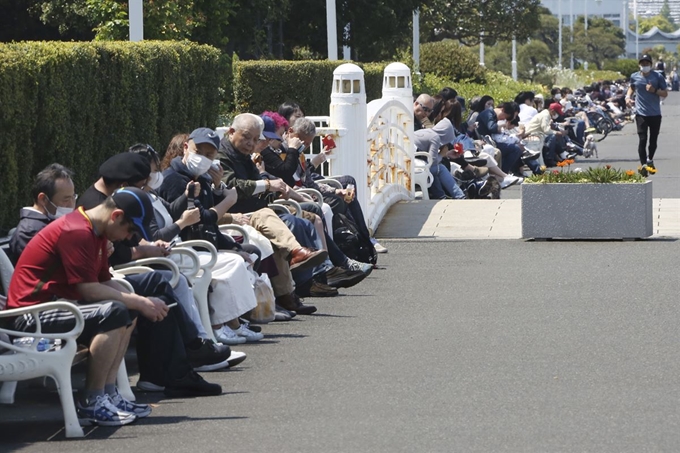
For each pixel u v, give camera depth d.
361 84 32.53
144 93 26.55
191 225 20.95
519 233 33.59
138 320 16.92
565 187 32.22
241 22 67.69
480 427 14.70
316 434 14.55
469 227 34.56
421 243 32.59
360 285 26.25
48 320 15.30
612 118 94.62
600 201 32.06
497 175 45.50
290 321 22.30
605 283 25.83
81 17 59.25
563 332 20.70
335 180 29.05
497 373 17.67
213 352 18.09
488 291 25.17
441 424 14.86
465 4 133.50
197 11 55.22
